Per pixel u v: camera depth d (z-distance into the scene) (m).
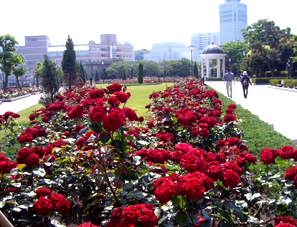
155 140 4.72
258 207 3.29
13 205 2.70
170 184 2.09
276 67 52.28
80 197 3.58
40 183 3.28
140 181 2.72
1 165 2.84
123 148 2.96
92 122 2.79
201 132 4.95
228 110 6.50
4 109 19.86
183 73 82.69
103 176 2.58
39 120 7.58
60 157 3.98
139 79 47.12
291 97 19.69
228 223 2.50
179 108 8.05
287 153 3.30
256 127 8.20
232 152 3.51
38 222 3.03
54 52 114.69
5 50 37.59
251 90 27.80
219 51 55.72
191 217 2.25
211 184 2.38
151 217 1.93
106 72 79.31
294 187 2.92
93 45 119.50
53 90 16.00
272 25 50.12
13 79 81.44
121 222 1.92
